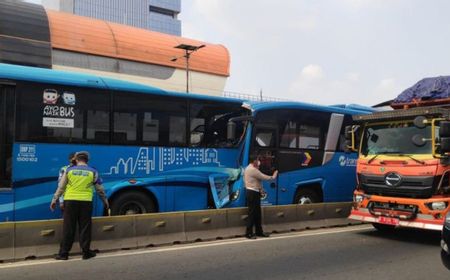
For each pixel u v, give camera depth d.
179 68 52.78
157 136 11.21
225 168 12.29
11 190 9.36
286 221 12.46
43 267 8.09
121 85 10.78
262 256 9.10
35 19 42.75
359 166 11.77
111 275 7.55
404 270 8.04
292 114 13.59
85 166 9.03
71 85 10.11
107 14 124.81
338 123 14.79
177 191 11.46
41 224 9.02
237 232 11.57
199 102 12.01
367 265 8.41
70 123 10.02
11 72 9.50
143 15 132.62
